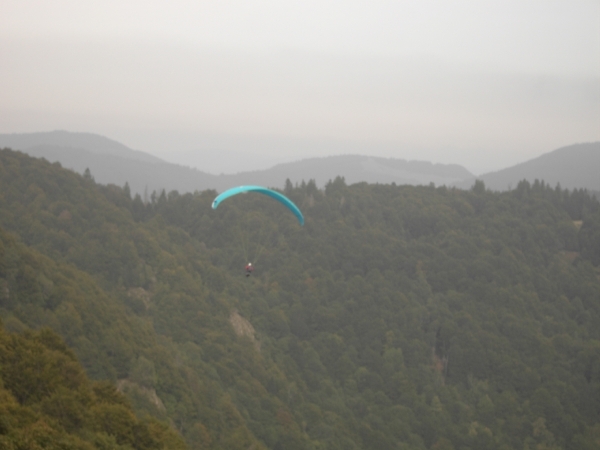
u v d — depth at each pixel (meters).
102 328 79.19
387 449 104.19
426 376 130.25
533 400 122.69
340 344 133.75
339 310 144.50
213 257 164.88
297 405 104.94
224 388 94.88
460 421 120.44
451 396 126.44
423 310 147.50
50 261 91.56
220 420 79.75
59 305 77.69
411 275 165.62
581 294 169.75
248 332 125.38
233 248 169.38
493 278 164.38
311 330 140.75
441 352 141.00
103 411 45.12
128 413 46.75
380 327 140.00
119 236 137.00
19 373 44.47
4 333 48.22
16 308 72.75
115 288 118.94
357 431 106.56
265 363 113.88
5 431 37.25
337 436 100.38
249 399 94.81
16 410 39.53
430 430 115.12
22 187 150.12
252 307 138.62
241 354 109.25
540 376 130.00
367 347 135.38
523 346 138.62
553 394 124.88
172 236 160.75
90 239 135.50
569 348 140.25
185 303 119.62
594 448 114.56
